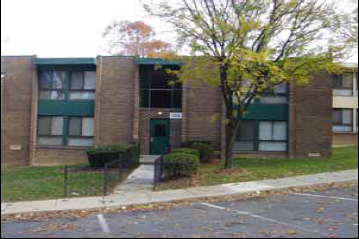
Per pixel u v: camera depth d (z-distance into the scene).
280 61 15.40
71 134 23.64
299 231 7.78
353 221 8.55
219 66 15.52
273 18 15.17
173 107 23.50
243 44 14.83
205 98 22.61
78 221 9.20
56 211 10.15
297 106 22.41
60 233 8.01
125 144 19.95
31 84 23.36
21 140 23.30
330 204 10.44
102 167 19.06
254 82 15.00
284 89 22.64
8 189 13.62
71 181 15.27
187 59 16.00
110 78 23.23
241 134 22.58
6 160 23.22
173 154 15.35
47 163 23.44
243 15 14.61
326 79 22.58
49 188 13.73
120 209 10.55
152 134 23.25
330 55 15.46
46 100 23.72
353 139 29.45
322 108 22.48
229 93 16.27
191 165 14.87
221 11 14.99
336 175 14.98
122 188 13.55
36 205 10.75
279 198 11.53
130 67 23.19
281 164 19.00
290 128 22.20
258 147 22.55
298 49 15.38
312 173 15.59
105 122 23.08
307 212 9.52
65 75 23.77
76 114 23.53
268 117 22.53
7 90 23.44
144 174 16.98
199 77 16.50
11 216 9.80
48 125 23.73
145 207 10.76
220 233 7.73
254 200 11.34
